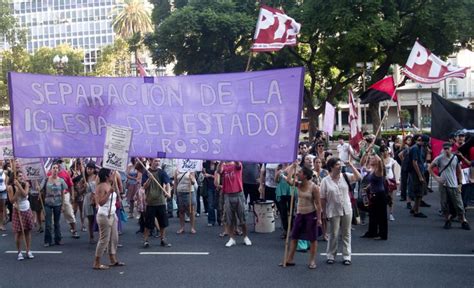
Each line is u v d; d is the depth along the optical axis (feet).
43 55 224.94
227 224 36.83
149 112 33.22
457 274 27.48
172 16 102.06
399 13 94.84
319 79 122.01
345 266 29.68
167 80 32.65
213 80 31.58
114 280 28.48
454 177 39.42
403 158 54.24
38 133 33.88
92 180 39.47
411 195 48.55
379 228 36.63
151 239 40.19
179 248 36.42
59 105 33.99
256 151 30.78
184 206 42.32
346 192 30.35
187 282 27.48
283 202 38.27
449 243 34.86
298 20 95.14
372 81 104.47
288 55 110.73
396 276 27.35
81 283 28.14
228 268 30.12
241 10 106.42
